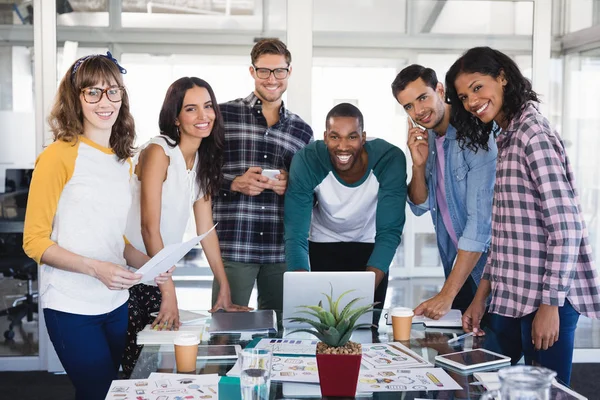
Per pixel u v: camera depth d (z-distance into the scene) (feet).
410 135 10.27
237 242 11.23
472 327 8.21
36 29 14.26
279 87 11.03
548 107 14.99
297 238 10.18
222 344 7.43
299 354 7.06
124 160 7.91
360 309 5.91
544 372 4.55
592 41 15.02
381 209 10.21
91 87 7.33
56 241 7.48
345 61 14.76
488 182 9.27
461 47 14.96
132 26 14.49
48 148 7.41
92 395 7.75
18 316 14.67
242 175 10.95
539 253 7.72
